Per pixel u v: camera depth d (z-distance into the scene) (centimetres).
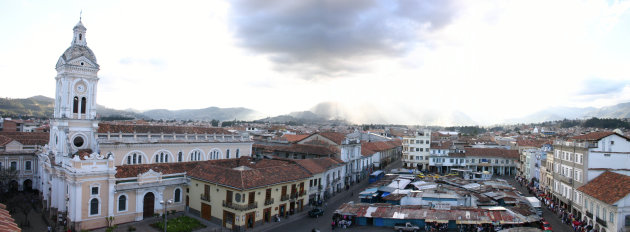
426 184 7969
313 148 9044
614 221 5003
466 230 5588
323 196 7662
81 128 6141
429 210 5894
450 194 6769
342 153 9088
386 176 9588
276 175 6234
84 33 6344
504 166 12794
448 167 12875
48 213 6197
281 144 10462
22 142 8150
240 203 5450
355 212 5875
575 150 6638
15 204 6234
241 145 8194
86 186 5225
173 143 6762
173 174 6209
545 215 6806
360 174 10388
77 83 6131
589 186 5950
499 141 17338
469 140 17712
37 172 7938
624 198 4941
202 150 7338
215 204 5816
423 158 13150
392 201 6656
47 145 6819
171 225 5406
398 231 5609
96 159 5331
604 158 6216
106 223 5406
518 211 5922
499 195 7044
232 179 5650
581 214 6178
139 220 5716
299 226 5797
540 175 9200
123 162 6131
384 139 16862
